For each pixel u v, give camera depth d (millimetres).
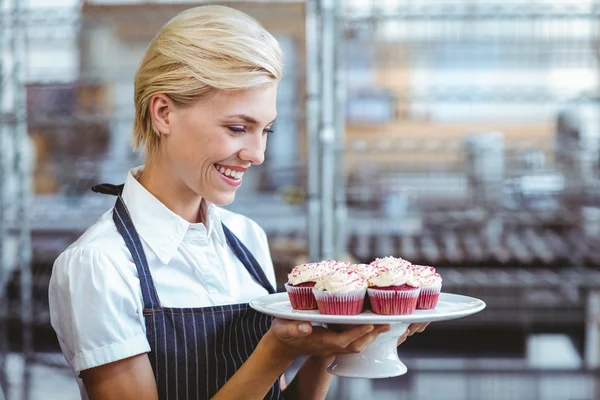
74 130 3686
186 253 992
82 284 902
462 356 3117
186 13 920
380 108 3734
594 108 3646
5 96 3525
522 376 2855
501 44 3646
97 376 909
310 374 1088
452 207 3539
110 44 3729
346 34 3154
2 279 3287
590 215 3451
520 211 3473
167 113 918
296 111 3340
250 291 1080
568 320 3512
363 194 3543
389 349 964
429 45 3707
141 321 937
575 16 3141
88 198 3594
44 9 3418
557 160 3529
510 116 3805
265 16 3404
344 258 2973
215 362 973
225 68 875
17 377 2809
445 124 3793
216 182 919
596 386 2736
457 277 3305
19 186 3281
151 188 996
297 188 3504
